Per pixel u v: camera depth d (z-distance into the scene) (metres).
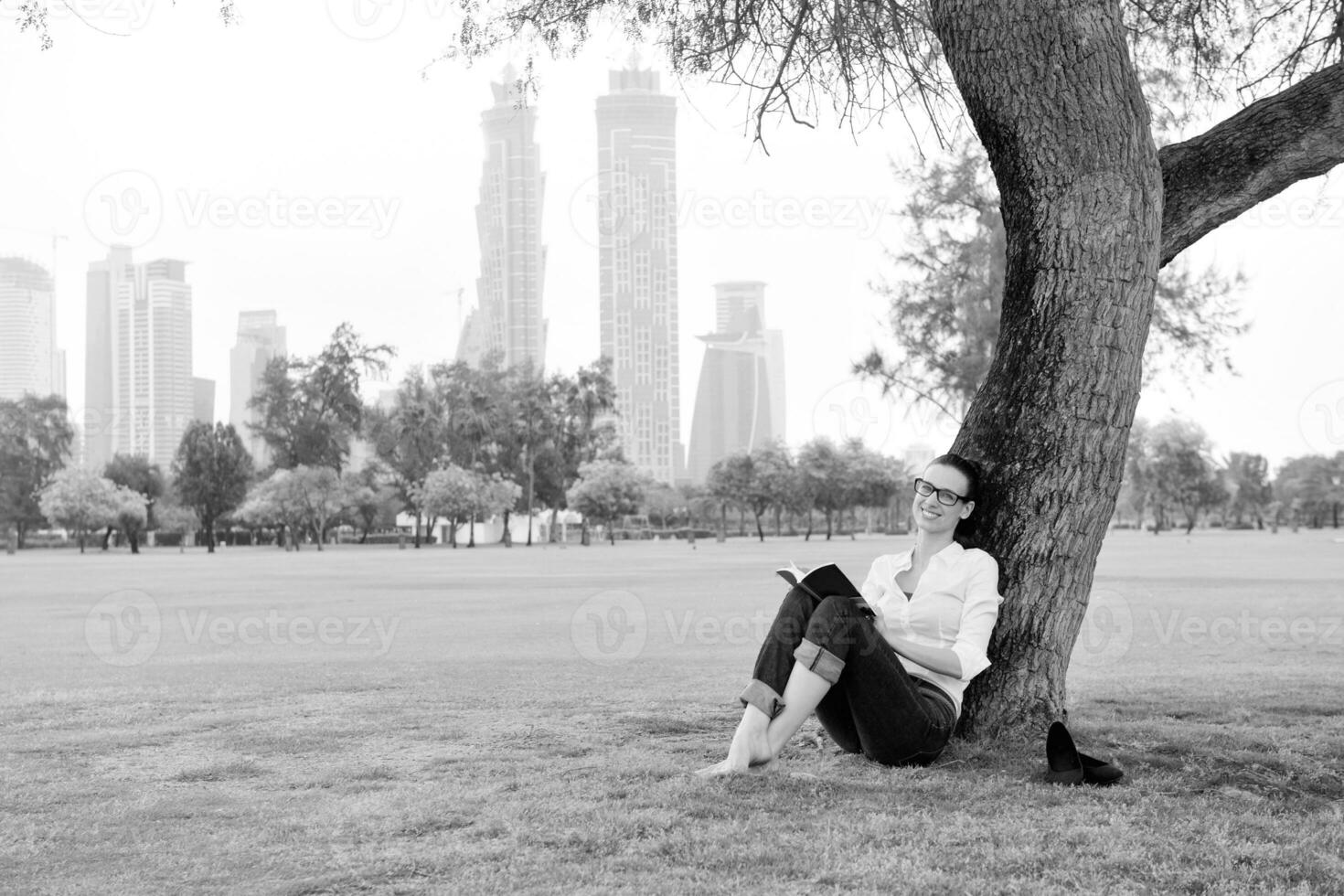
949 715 4.21
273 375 63.25
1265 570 25.80
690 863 2.94
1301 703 6.28
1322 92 4.64
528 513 77.62
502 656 10.20
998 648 4.60
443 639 12.03
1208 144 4.80
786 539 78.62
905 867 2.89
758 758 3.96
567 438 80.06
